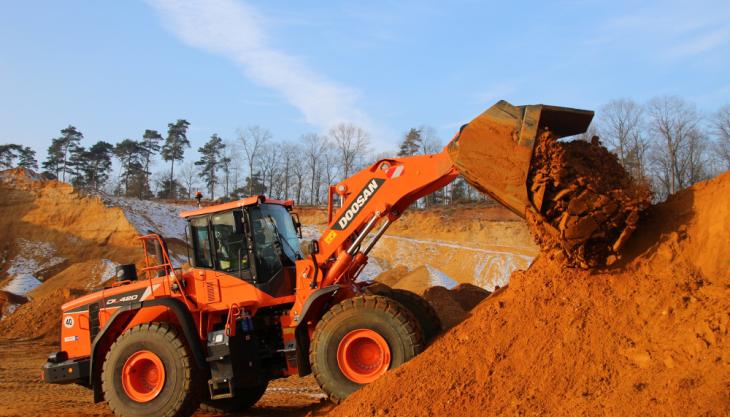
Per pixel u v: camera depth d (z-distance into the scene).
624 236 5.49
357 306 6.68
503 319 5.74
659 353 4.50
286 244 8.31
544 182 5.64
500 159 5.86
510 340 5.50
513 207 5.91
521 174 5.76
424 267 28.08
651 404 4.07
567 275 5.69
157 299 7.78
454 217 50.97
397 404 5.52
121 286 8.55
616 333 4.96
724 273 4.80
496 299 6.37
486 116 6.01
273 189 67.31
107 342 8.20
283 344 7.85
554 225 5.66
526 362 5.22
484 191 6.17
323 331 6.73
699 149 36.75
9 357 17.59
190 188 71.12
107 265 31.55
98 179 74.75
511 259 41.00
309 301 7.09
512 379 5.15
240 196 68.31
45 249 38.25
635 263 5.43
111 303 8.30
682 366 4.25
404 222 50.47
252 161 66.19
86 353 8.40
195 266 8.05
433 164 7.14
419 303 7.65
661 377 4.26
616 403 4.27
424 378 5.64
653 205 5.88
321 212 48.81
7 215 39.69
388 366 6.50
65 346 8.53
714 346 4.20
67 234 39.12
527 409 4.76
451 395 5.32
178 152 75.25
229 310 7.57
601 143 6.22
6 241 38.38
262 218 8.10
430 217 50.44
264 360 7.92
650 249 5.43
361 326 6.60
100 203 40.59
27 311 23.75
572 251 5.55
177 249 38.44
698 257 5.06
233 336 7.50
